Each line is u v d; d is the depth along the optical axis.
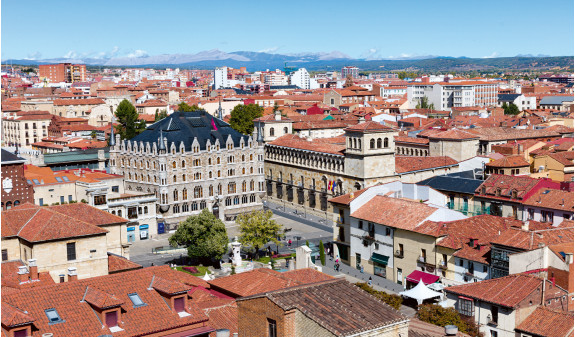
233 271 131.25
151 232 185.12
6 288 70.62
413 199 156.62
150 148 194.38
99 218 103.19
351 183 193.50
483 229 125.38
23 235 88.94
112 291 60.66
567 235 110.94
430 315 91.69
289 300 48.16
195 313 61.16
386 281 138.12
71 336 55.00
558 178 186.75
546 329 87.50
